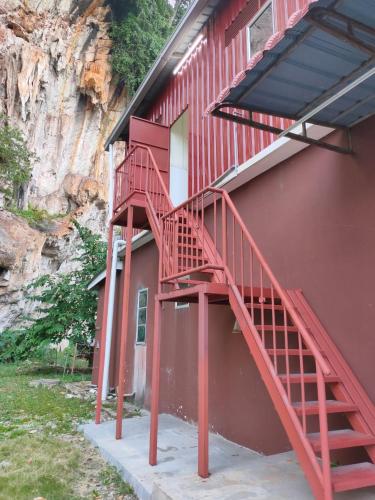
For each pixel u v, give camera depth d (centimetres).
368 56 238
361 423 265
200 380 319
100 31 1825
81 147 1906
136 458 372
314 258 364
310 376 281
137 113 835
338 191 345
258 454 389
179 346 592
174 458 371
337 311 331
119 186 678
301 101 292
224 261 348
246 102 291
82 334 1149
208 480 299
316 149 377
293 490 272
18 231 1494
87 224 1811
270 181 438
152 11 1952
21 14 1652
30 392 752
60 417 561
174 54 672
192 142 613
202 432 312
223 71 556
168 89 736
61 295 1159
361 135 327
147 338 700
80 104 1902
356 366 306
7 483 317
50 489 309
